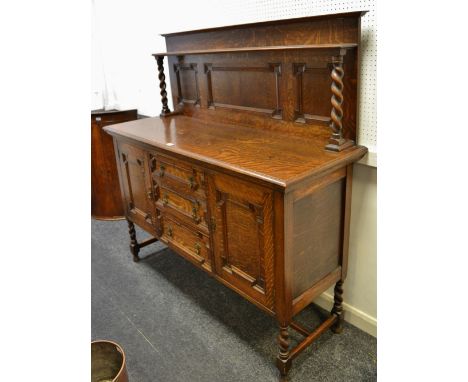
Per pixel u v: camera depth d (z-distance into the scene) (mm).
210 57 2031
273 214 1352
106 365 1510
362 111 1531
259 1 1772
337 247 1671
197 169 1649
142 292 2262
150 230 2227
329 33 1488
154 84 2775
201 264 1856
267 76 1754
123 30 2881
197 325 1976
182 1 2217
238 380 1644
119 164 2322
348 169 1553
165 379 1669
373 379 1600
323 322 1872
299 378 1628
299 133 1699
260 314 2035
